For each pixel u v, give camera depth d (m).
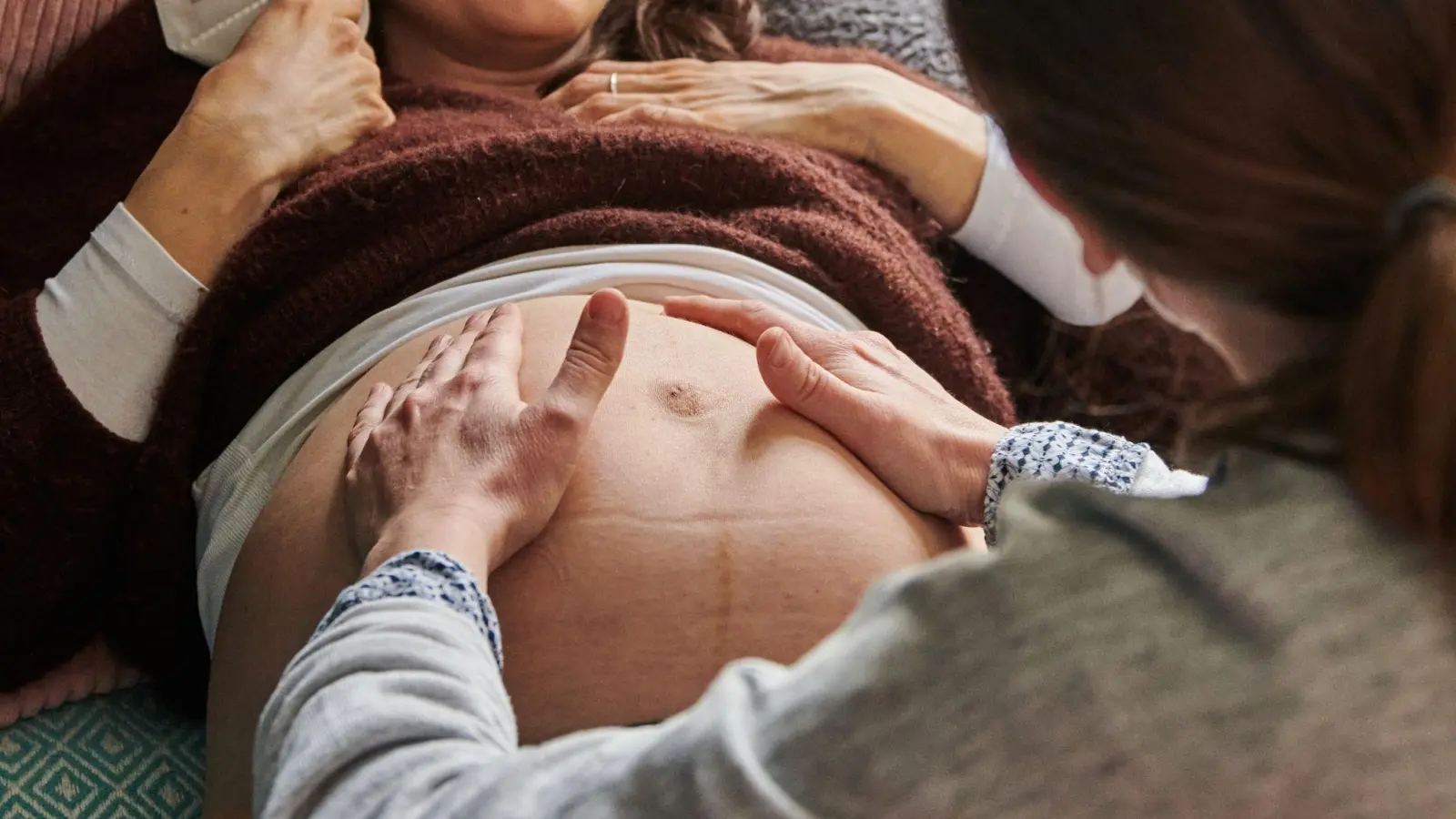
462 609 0.58
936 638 0.41
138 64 1.05
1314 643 0.39
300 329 0.91
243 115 0.97
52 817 0.87
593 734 0.49
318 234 0.92
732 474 0.76
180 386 0.90
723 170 0.99
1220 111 0.40
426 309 0.90
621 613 0.71
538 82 1.24
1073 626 0.40
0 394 0.87
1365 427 0.38
